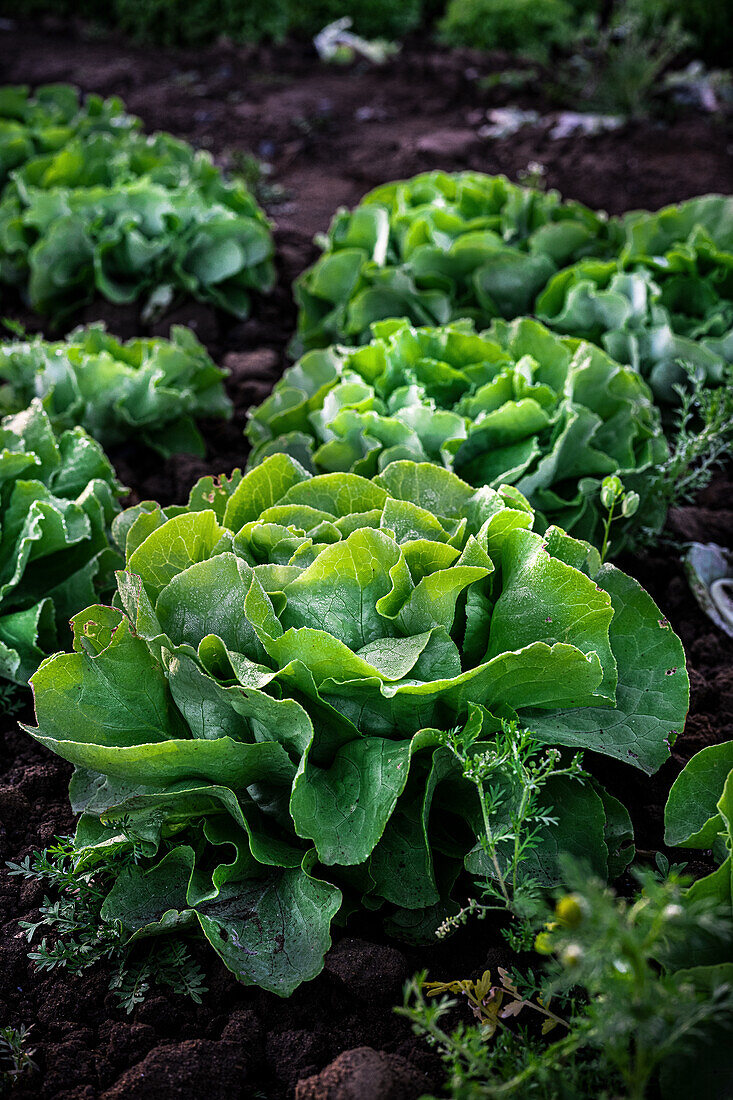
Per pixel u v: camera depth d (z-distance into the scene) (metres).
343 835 1.41
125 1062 1.40
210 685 1.44
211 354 2.02
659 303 1.92
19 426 1.70
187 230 2.03
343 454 1.69
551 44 2.76
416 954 1.49
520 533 1.49
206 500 1.60
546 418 1.67
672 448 1.82
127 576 1.49
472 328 1.84
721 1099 1.26
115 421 1.84
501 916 1.50
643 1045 1.13
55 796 1.58
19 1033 1.42
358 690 1.45
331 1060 1.40
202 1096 1.34
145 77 2.74
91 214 2.02
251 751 1.43
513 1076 1.26
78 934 1.50
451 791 1.50
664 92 2.55
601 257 1.99
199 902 1.43
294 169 2.45
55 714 1.48
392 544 1.45
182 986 1.47
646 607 1.53
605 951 1.08
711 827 1.40
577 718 1.51
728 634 1.70
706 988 1.26
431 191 2.04
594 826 1.49
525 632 1.49
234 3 2.83
